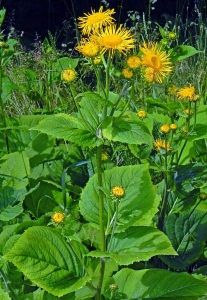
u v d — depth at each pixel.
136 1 7.37
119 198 2.03
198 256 2.83
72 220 2.75
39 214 2.99
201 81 4.80
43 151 3.33
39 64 5.23
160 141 2.82
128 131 1.98
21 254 2.09
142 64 2.07
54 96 4.62
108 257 2.18
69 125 2.04
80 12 7.39
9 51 3.16
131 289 2.36
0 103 3.33
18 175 3.07
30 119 3.54
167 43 2.93
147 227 2.17
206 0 6.99
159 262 2.93
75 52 6.52
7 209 2.46
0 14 3.21
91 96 1.94
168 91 3.09
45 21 7.41
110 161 3.27
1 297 2.21
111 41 1.89
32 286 2.61
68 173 3.21
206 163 3.08
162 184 3.10
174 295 2.30
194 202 2.95
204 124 3.03
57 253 2.16
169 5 7.43
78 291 2.40
